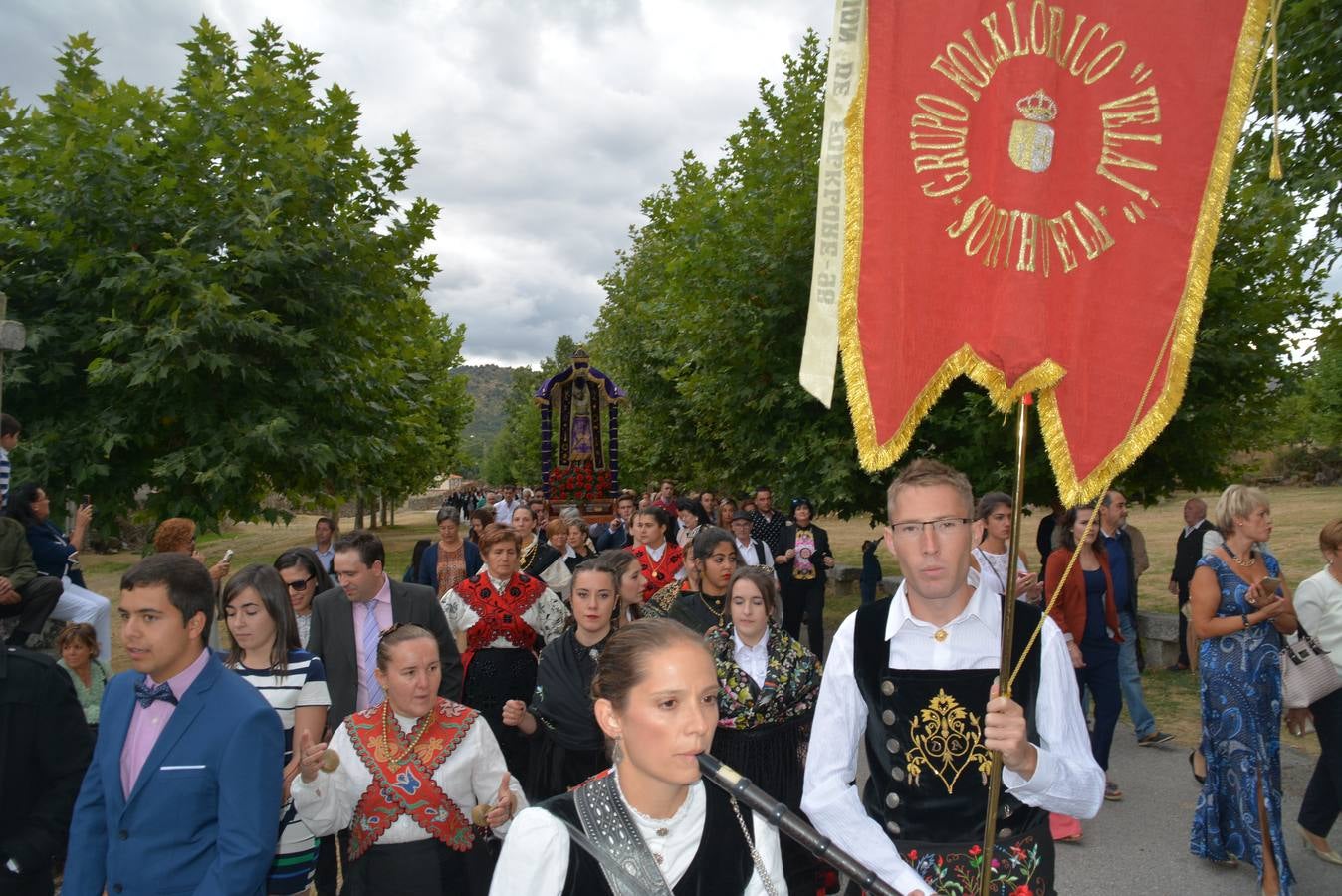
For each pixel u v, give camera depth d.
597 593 4.52
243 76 8.31
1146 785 6.45
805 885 4.05
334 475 8.68
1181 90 2.38
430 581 8.84
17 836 3.10
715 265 10.97
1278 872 4.61
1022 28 2.39
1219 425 9.57
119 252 7.09
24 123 7.66
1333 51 6.87
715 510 15.68
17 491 6.12
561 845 1.69
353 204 8.40
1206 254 2.36
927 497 2.35
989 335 2.41
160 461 7.11
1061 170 2.41
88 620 6.03
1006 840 2.38
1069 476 2.37
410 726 3.34
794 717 4.09
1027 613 2.52
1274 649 4.77
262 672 3.79
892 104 2.47
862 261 2.47
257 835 2.73
